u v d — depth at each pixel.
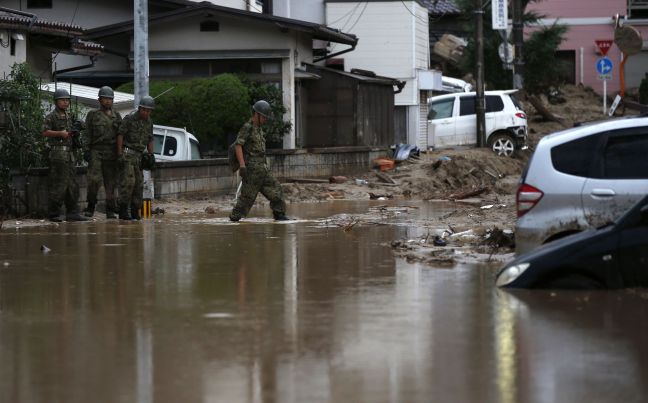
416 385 11.58
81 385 11.70
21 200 33.28
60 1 58.00
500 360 12.66
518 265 17.64
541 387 11.42
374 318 15.34
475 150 58.78
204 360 12.82
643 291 17.08
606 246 17.06
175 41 55.44
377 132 61.72
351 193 46.38
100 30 54.31
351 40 62.00
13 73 35.44
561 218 18.66
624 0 96.56
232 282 18.97
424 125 73.50
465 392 11.29
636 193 18.36
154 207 37.94
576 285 17.28
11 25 40.84
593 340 13.65
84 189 35.28
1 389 11.55
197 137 50.88
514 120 61.50
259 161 32.06
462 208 37.75
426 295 17.30
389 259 22.28
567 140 18.91
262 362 12.70
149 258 22.58
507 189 47.69
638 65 97.12
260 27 55.00
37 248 24.59
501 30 63.56
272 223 31.53
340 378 11.93
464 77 87.06
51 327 14.88
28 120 33.25
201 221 32.47
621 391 11.23
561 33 82.12
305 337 14.07
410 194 46.72
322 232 28.44
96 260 22.25
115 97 46.25
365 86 59.47
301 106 57.72
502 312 15.63
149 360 12.84
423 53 73.62
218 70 55.81
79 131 32.59
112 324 15.07
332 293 17.64
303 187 46.44
